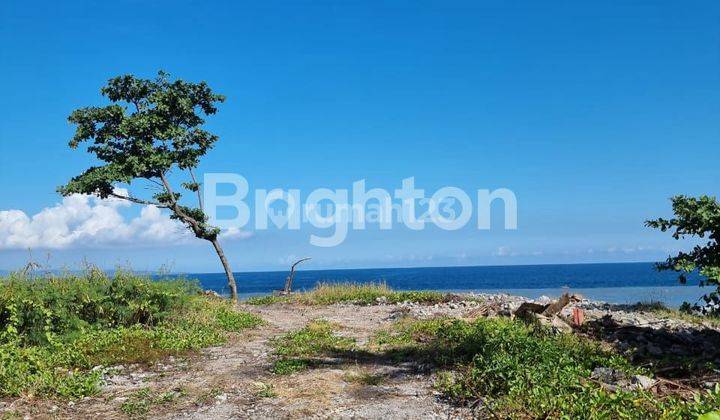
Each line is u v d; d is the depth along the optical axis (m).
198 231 25.39
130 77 24.56
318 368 9.77
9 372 8.16
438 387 8.15
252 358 10.88
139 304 13.65
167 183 25.02
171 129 24.44
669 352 9.46
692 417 5.58
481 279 106.81
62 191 22.95
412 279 115.00
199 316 14.91
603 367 8.06
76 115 23.67
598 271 155.38
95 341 11.46
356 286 24.97
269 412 7.33
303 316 18.53
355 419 7.01
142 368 9.95
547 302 18.53
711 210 8.58
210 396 8.05
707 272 8.28
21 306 10.98
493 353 8.39
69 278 13.41
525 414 6.45
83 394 8.09
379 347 11.73
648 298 27.30
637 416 5.84
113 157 24.36
